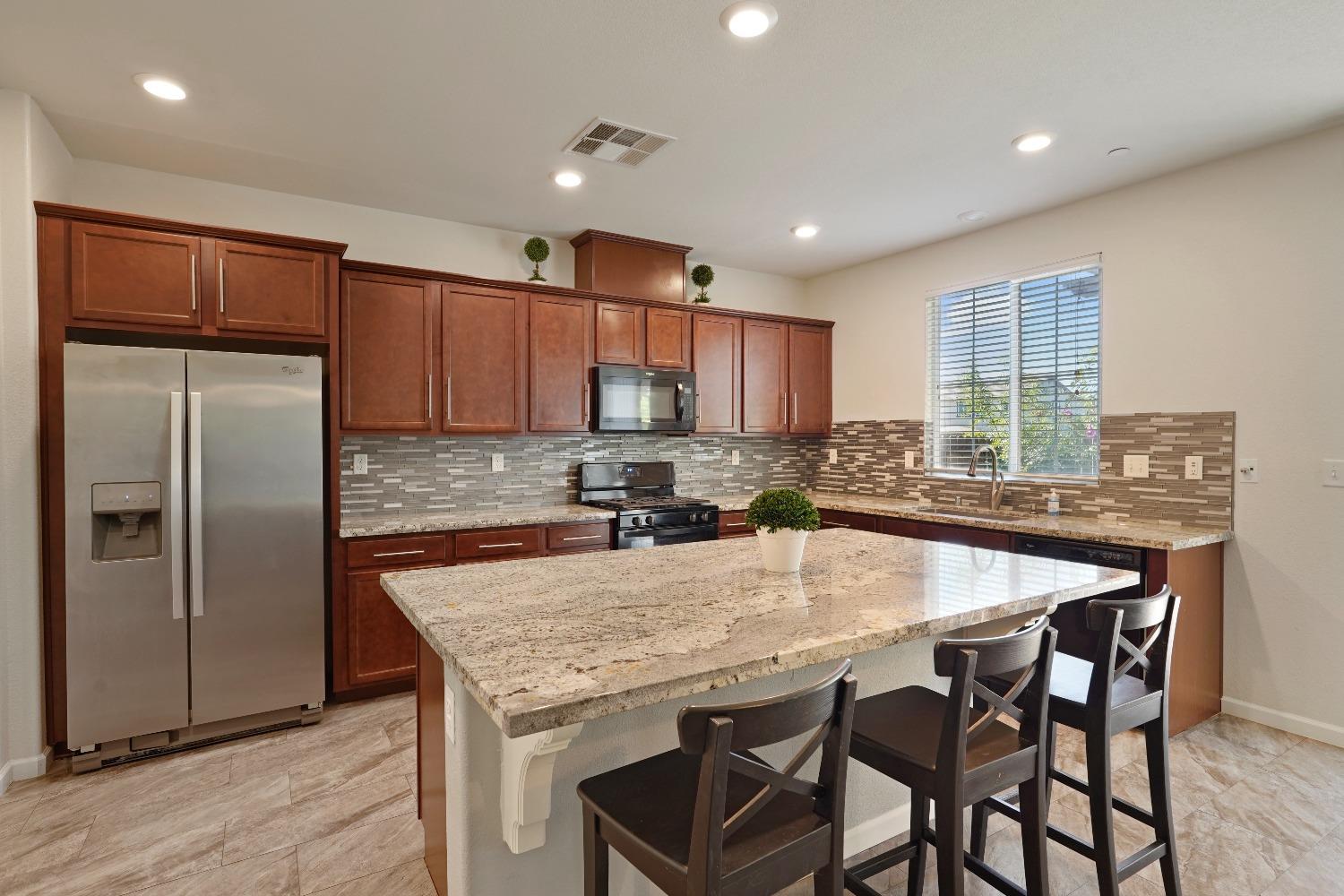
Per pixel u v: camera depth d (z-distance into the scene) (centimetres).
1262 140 283
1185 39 213
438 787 175
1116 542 288
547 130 277
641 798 122
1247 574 295
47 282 258
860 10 199
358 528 319
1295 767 253
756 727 100
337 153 298
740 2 195
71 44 215
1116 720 158
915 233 414
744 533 435
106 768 255
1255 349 293
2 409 244
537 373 389
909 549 246
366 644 319
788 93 247
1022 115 263
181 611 266
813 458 536
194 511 268
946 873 128
